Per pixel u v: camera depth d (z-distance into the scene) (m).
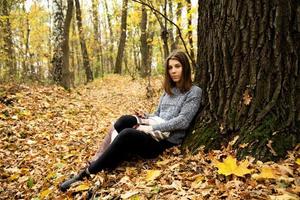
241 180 2.96
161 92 13.27
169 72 3.98
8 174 4.61
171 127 3.77
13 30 24.16
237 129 3.38
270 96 3.23
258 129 3.23
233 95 3.42
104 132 6.50
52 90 9.87
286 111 3.19
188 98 3.83
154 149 3.86
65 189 3.80
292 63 3.17
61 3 12.80
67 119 7.12
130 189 3.24
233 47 3.40
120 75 22.86
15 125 6.36
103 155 3.73
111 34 35.44
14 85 9.15
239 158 3.21
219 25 3.53
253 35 3.25
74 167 4.48
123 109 10.70
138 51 34.59
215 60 3.60
